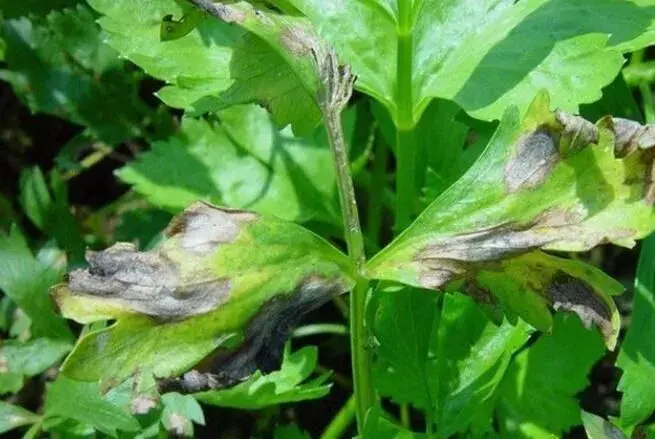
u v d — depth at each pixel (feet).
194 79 1.42
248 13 1.21
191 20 1.32
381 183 1.63
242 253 1.20
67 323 1.51
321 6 1.43
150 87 1.71
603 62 1.37
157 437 1.40
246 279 1.20
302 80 1.21
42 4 1.65
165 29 1.32
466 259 1.23
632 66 1.61
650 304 1.44
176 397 1.39
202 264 1.20
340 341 1.62
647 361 1.42
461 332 1.38
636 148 1.21
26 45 1.64
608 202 1.22
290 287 1.21
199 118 1.54
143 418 1.39
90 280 1.18
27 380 1.58
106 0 1.47
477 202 1.24
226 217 1.21
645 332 1.43
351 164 1.59
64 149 1.69
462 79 1.40
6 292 1.49
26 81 1.64
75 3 1.65
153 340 1.19
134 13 1.46
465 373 1.38
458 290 1.24
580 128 1.21
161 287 1.19
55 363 1.54
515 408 1.42
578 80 1.37
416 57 1.42
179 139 1.54
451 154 1.49
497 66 1.39
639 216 1.21
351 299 1.26
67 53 1.65
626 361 1.42
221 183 1.53
